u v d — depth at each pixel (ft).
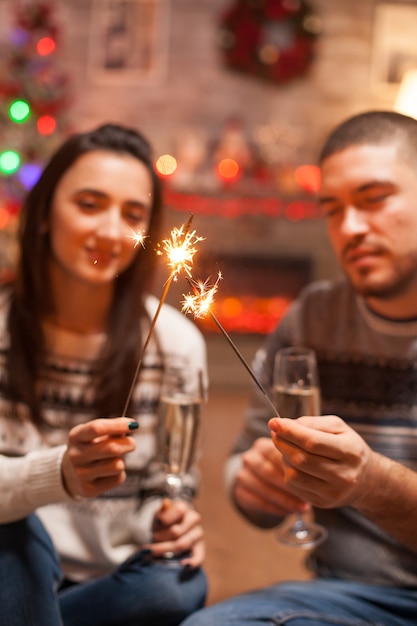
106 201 4.04
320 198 4.12
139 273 4.33
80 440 3.17
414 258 3.90
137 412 4.29
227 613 3.60
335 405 4.27
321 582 4.04
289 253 16.06
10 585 3.38
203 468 10.18
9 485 3.40
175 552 3.86
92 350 4.29
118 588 3.71
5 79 10.94
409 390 4.08
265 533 8.20
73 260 4.07
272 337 4.72
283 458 3.20
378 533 3.98
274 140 16.56
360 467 3.06
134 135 4.26
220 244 15.93
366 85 16.84
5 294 4.38
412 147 3.90
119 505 4.26
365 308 4.23
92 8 16.47
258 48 16.51
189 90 16.71
